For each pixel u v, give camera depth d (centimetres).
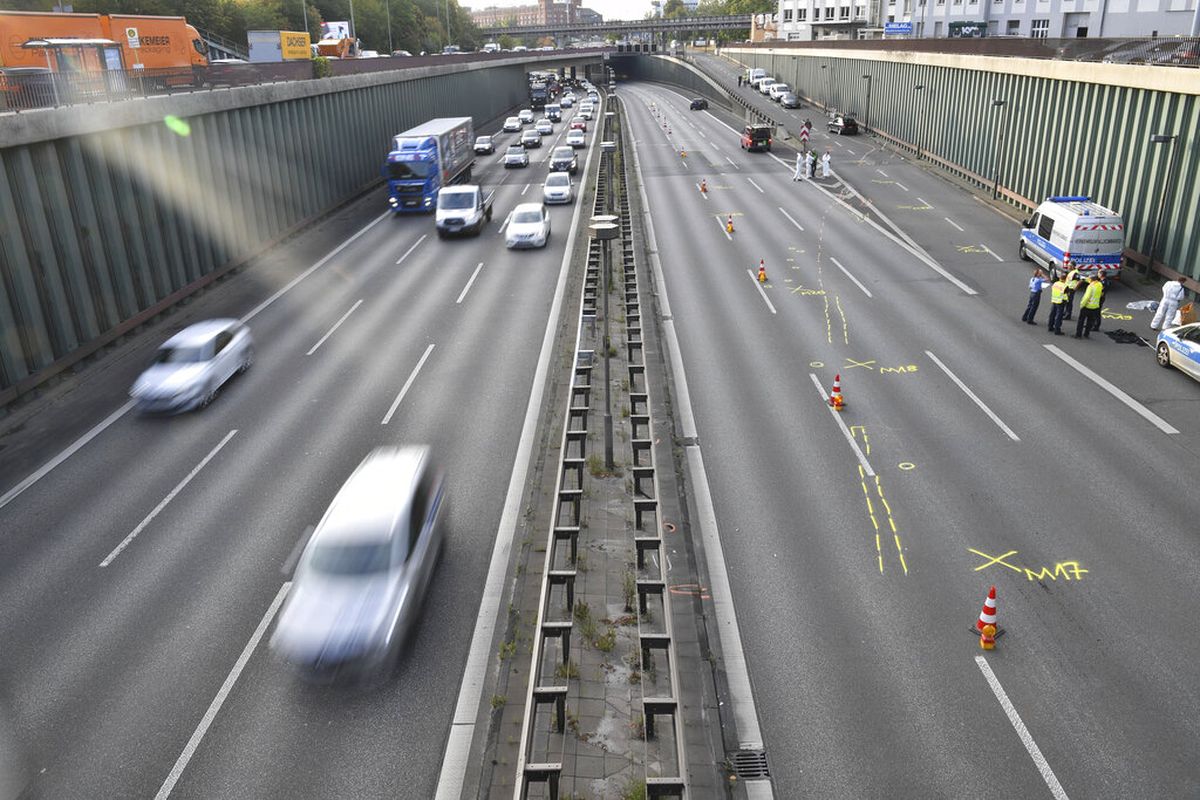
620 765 1009
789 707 1105
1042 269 3048
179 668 1211
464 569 1417
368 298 3003
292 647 1153
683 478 1691
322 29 10706
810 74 9044
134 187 2703
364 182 5041
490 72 9356
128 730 1102
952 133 5031
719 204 4453
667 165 5775
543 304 2853
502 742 1052
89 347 2456
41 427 2042
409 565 1257
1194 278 2622
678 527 1510
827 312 2697
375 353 2448
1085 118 3341
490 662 1205
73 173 2400
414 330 2639
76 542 1538
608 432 1695
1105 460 1708
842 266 3228
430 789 1004
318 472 1759
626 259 2997
